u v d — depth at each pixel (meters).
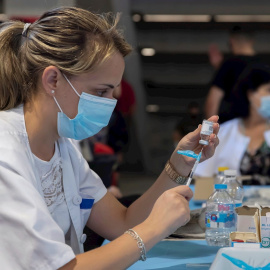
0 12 5.75
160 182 1.85
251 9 8.92
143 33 9.70
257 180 3.45
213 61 6.89
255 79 3.60
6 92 1.52
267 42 8.82
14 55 1.51
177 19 9.39
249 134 3.58
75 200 1.68
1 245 1.33
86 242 2.50
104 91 1.52
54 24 1.48
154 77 10.20
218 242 1.88
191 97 10.07
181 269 1.63
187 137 1.82
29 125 1.52
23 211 1.34
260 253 1.50
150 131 9.98
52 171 1.61
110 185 3.62
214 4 9.09
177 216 1.45
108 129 5.32
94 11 1.59
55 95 1.48
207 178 2.78
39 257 1.32
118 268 1.36
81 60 1.44
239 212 1.79
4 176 1.36
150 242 1.41
